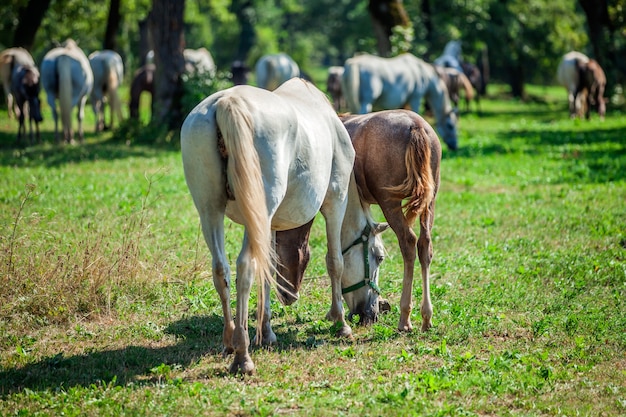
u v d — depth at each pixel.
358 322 8.74
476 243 12.50
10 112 30.19
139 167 19.42
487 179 19.05
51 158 20.47
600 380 7.00
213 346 7.86
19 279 8.94
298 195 7.24
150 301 9.20
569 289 9.95
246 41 74.56
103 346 7.84
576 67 34.50
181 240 11.67
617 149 23.73
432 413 6.20
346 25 79.31
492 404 6.46
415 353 7.73
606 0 40.91
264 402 6.37
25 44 34.28
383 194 8.31
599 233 12.89
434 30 51.72
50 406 6.27
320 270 10.78
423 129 8.23
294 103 7.51
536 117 37.53
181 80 25.31
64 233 11.68
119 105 27.38
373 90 23.58
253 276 6.76
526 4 54.50
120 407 6.21
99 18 41.88
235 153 6.34
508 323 8.62
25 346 7.80
